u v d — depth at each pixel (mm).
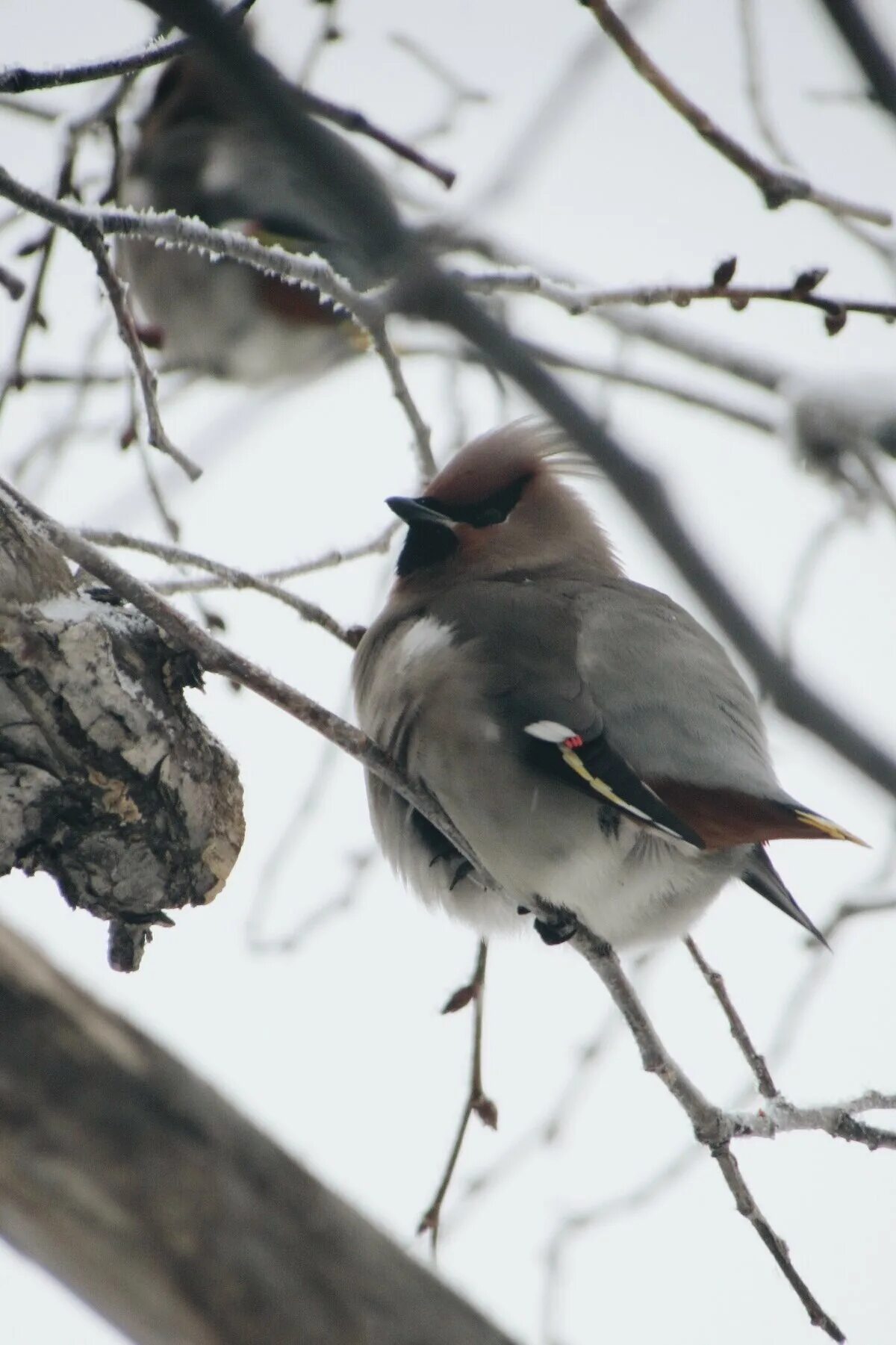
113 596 7664
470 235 7566
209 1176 4922
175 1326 4906
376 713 9500
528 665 9234
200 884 7668
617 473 5461
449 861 9562
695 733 8977
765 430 9195
